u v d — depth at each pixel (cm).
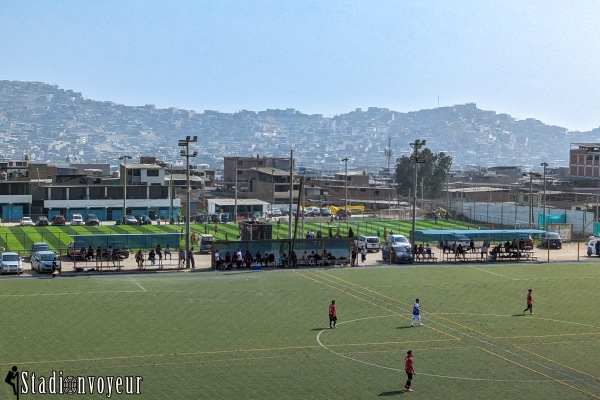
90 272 11781
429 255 13475
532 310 9706
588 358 7662
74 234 17250
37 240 16025
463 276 11875
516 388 6738
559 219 18088
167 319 8862
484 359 7588
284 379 6844
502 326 8881
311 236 15312
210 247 14200
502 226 18938
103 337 8050
